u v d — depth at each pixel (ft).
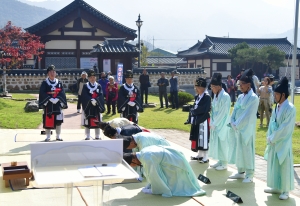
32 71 81.71
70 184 14.11
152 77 88.28
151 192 18.01
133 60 98.07
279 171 17.97
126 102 28.96
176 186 17.90
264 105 39.58
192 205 16.66
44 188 18.33
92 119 29.01
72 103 61.62
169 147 17.97
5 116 41.68
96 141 14.26
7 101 58.54
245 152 20.16
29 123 38.14
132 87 29.37
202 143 23.79
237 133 20.36
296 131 36.81
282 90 17.74
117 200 17.11
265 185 19.89
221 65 142.20
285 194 17.84
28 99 62.90
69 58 96.48
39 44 80.69
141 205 16.53
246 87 20.40
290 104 17.72
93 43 97.55
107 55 78.33
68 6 93.56
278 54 130.21
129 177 12.42
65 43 95.91
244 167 20.24
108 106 50.14
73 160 13.97
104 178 12.28
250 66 140.26
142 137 18.78
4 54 76.69
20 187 18.43
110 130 19.92
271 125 18.29
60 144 13.88
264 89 39.70
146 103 59.41
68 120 42.29
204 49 149.28
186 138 32.89
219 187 19.43
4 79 68.18
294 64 27.20
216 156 22.75
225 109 22.57
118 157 14.44
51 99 27.99
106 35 98.37
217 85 22.89
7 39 75.72
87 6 94.68
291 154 17.87
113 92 49.39
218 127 22.75
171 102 59.98
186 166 17.88
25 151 25.58
